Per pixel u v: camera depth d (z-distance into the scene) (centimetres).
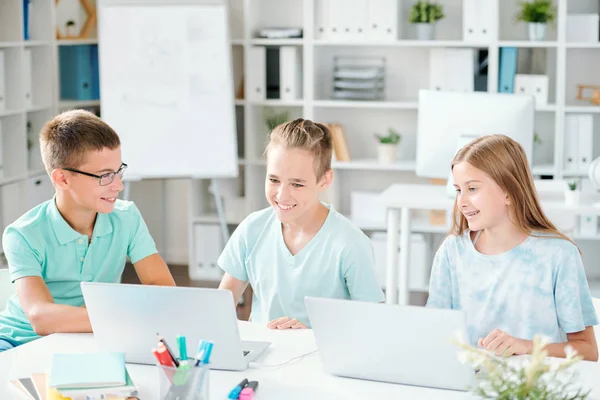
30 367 190
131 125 500
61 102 526
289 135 225
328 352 183
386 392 176
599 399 168
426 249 529
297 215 227
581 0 527
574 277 218
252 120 546
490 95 385
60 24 546
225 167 505
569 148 507
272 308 246
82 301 244
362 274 238
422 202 396
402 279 409
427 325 171
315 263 240
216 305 182
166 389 158
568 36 514
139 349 192
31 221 237
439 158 402
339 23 527
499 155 218
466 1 508
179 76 500
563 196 388
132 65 498
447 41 514
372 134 561
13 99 486
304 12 527
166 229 598
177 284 547
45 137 230
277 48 537
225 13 497
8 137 488
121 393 169
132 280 544
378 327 176
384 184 565
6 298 254
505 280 223
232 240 254
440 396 173
